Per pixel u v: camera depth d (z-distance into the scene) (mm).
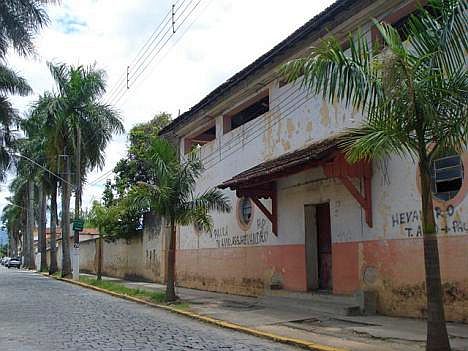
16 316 14453
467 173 10812
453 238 11000
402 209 12422
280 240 17312
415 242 12016
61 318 14023
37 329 11867
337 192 14680
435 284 7730
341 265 14281
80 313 15266
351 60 8109
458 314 10734
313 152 13125
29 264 66938
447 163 11391
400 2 13227
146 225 30125
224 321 12859
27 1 26047
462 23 7551
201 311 14945
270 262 17828
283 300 15547
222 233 21391
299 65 8242
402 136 7859
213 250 22094
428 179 7938
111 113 35344
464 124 7676
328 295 14328
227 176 21703
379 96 7945
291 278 16578
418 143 7953
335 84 8016
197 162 17688
